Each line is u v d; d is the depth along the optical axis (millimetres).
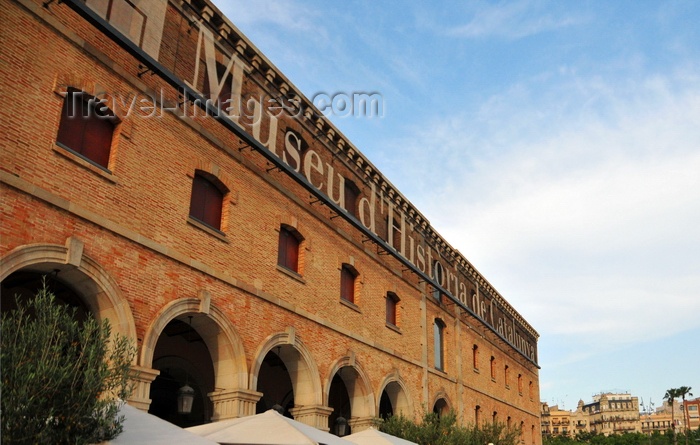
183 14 15430
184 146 14820
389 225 24891
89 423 8234
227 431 11305
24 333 8250
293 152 18844
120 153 13023
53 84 11805
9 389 7758
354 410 20609
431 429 21328
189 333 17516
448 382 28312
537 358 47500
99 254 12047
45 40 11820
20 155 10914
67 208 11523
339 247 20891
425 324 26594
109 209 12477
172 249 13773
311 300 18625
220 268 15125
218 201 15969
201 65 15812
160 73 13703
